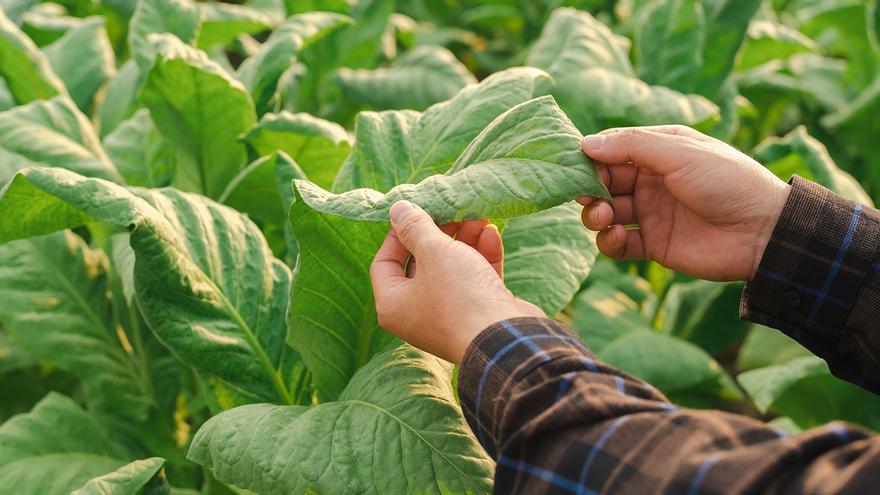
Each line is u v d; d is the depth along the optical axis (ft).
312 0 8.13
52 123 5.73
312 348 4.31
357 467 3.65
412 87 8.87
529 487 2.87
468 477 3.61
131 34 6.32
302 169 6.03
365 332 4.38
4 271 5.69
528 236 4.80
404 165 4.58
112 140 6.55
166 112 5.74
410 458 3.65
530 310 3.33
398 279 3.67
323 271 4.09
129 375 5.84
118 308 5.85
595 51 7.04
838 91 9.84
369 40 9.30
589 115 6.68
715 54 7.82
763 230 4.09
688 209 4.30
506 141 3.54
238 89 5.61
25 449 5.40
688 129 4.17
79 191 4.11
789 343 7.61
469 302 3.31
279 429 3.82
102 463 5.51
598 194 3.31
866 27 9.45
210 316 4.56
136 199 4.25
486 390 3.10
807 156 6.98
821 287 4.05
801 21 10.56
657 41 7.73
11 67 6.22
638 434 2.78
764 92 10.25
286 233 5.20
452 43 12.15
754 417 8.89
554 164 3.37
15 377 6.84
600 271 7.68
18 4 7.97
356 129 4.70
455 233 4.04
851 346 4.14
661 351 6.84
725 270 4.25
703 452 2.67
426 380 3.97
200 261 4.58
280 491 3.66
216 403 4.61
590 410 2.85
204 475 5.77
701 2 7.98
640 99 6.64
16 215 4.29
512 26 12.46
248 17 7.72
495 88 4.58
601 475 2.75
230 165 6.07
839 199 4.05
